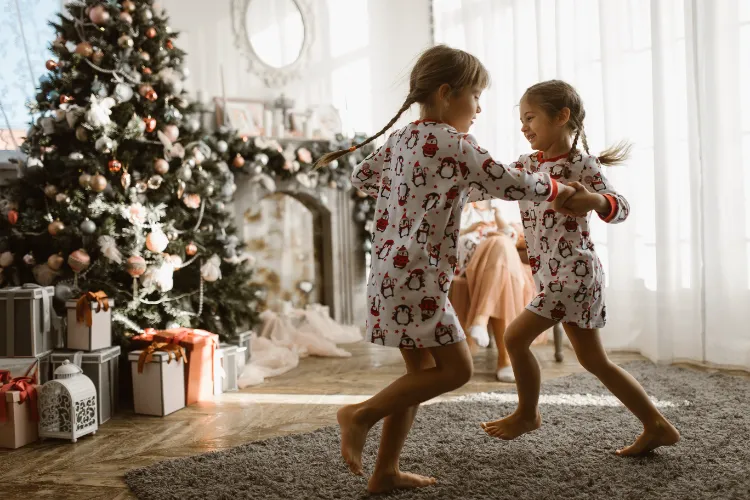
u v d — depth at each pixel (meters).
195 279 3.35
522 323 1.90
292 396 2.98
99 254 2.92
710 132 3.19
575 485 1.73
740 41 3.13
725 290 3.21
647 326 3.59
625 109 3.71
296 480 1.83
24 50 3.79
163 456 2.16
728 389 2.72
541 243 1.92
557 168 1.91
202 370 2.91
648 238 3.66
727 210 3.20
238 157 4.09
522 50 4.40
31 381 2.39
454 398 2.74
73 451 2.24
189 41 4.39
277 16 4.73
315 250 4.77
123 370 3.01
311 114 4.75
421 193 1.58
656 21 3.40
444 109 1.65
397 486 1.73
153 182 3.11
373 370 3.52
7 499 1.81
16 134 3.77
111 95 3.16
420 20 5.20
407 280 1.56
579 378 3.00
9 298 2.56
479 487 1.74
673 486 1.70
